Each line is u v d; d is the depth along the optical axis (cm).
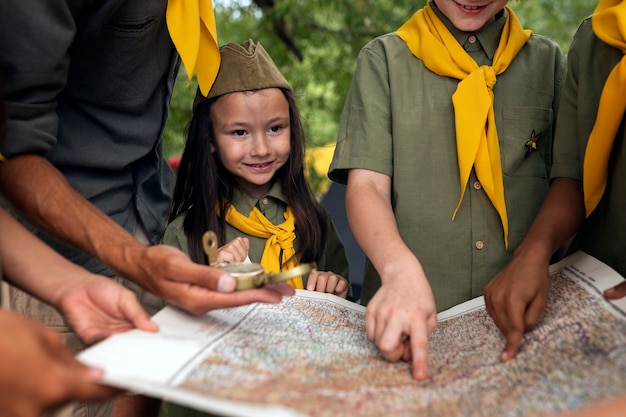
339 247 198
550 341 107
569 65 147
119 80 151
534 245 127
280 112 177
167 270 105
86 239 118
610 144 130
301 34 437
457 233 155
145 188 171
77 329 104
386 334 108
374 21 420
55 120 134
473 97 151
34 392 75
